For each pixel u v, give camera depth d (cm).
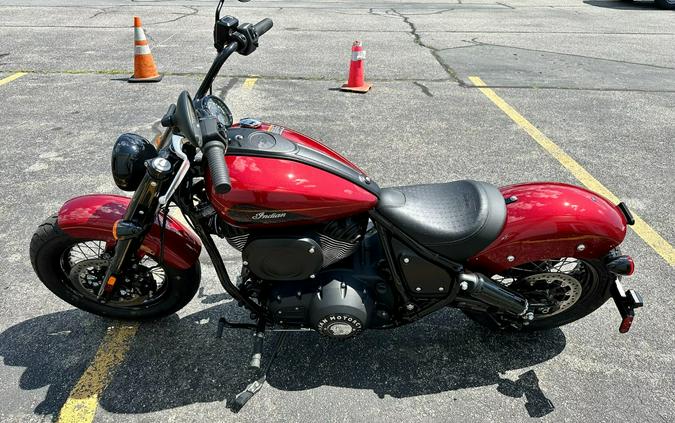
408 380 252
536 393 246
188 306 293
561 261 253
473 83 688
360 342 272
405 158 468
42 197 391
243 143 205
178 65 727
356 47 629
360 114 568
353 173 216
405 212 220
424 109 589
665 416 234
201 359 260
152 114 550
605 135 527
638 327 283
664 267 328
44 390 241
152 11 1143
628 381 251
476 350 270
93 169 433
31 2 1227
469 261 234
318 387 246
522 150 489
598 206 233
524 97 636
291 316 236
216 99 226
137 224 217
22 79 660
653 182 434
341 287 228
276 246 213
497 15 1222
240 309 292
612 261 231
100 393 240
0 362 254
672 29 1084
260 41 887
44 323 279
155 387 245
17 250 331
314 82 673
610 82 702
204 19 1063
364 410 236
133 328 278
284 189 201
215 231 225
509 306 235
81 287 265
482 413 236
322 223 216
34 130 507
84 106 571
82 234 240
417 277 231
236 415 232
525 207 230
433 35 979
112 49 812
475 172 446
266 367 246
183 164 194
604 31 1054
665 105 614
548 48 894
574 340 276
